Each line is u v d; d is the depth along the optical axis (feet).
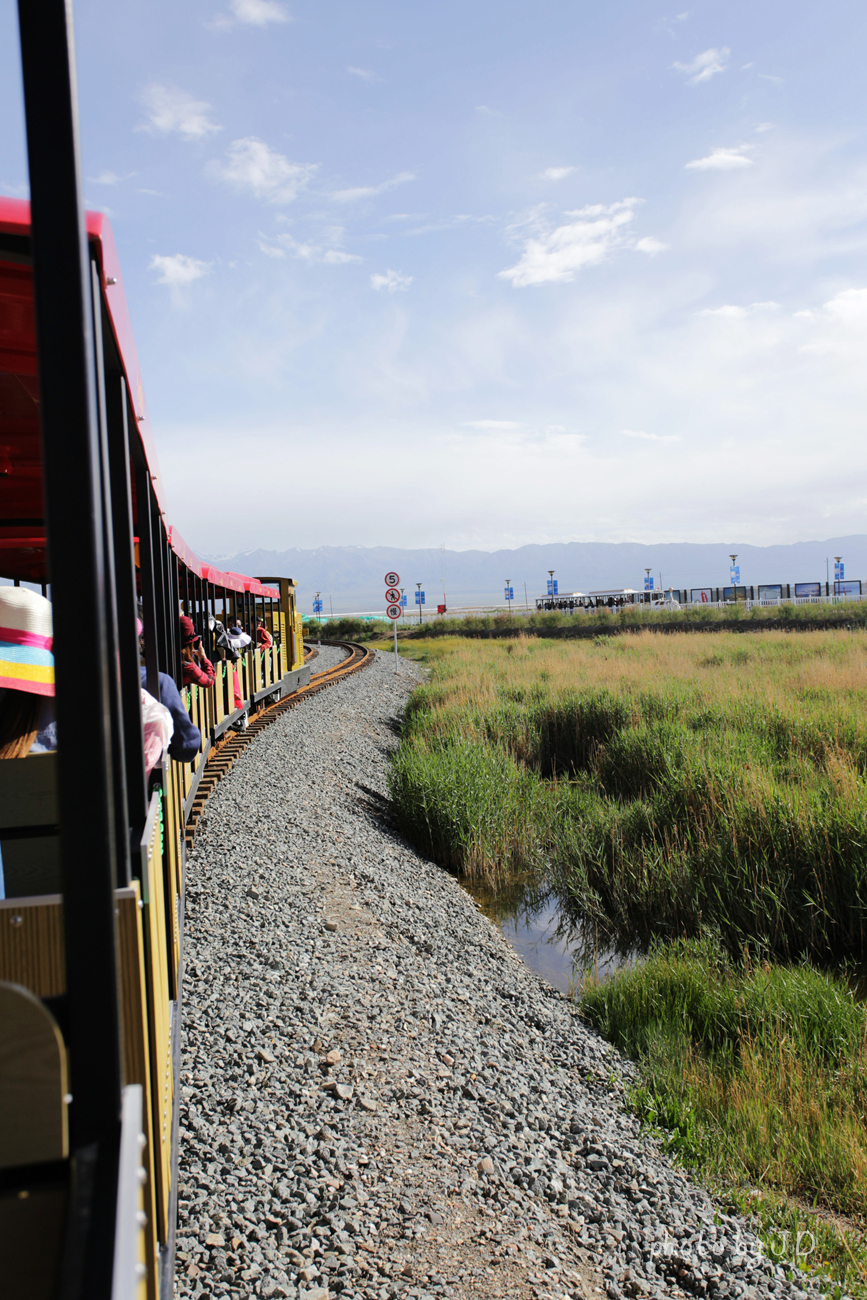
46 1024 3.57
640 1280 10.68
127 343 7.70
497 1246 10.76
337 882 24.38
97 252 5.74
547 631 146.51
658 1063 17.90
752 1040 18.08
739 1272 11.07
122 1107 3.93
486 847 32.17
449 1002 18.70
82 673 3.89
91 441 3.96
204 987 16.29
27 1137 3.54
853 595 158.40
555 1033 18.93
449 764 38.11
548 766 47.88
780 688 51.47
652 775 37.96
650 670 65.41
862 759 35.29
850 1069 16.98
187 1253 9.81
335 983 17.66
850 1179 13.96
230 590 40.81
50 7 3.93
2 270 5.84
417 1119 13.43
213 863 23.21
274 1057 14.33
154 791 10.09
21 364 7.92
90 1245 3.34
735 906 25.77
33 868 8.21
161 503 15.39
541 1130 14.20
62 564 3.89
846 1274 11.44
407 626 193.57
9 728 8.76
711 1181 13.69
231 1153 11.70
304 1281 9.59
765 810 28.45
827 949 24.62
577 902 29.04
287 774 36.09
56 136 3.92
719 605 147.95
